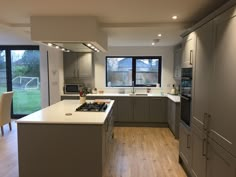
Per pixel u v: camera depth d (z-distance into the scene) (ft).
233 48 5.72
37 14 9.76
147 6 8.54
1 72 20.92
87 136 8.80
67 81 20.63
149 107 19.06
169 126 18.40
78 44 11.28
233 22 5.72
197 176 8.57
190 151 9.53
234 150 5.64
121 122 19.44
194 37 8.94
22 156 9.00
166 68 21.01
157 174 10.28
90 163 8.89
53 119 9.03
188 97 9.91
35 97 21.02
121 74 21.71
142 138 15.85
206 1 7.95
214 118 6.91
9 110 16.98
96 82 21.44
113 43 19.02
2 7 8.71
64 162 8.95
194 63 8.95
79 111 10.80
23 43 19.84
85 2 8.09
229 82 5.92
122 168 10.88
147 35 14.64
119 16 10.06
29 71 20.81
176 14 9.66
